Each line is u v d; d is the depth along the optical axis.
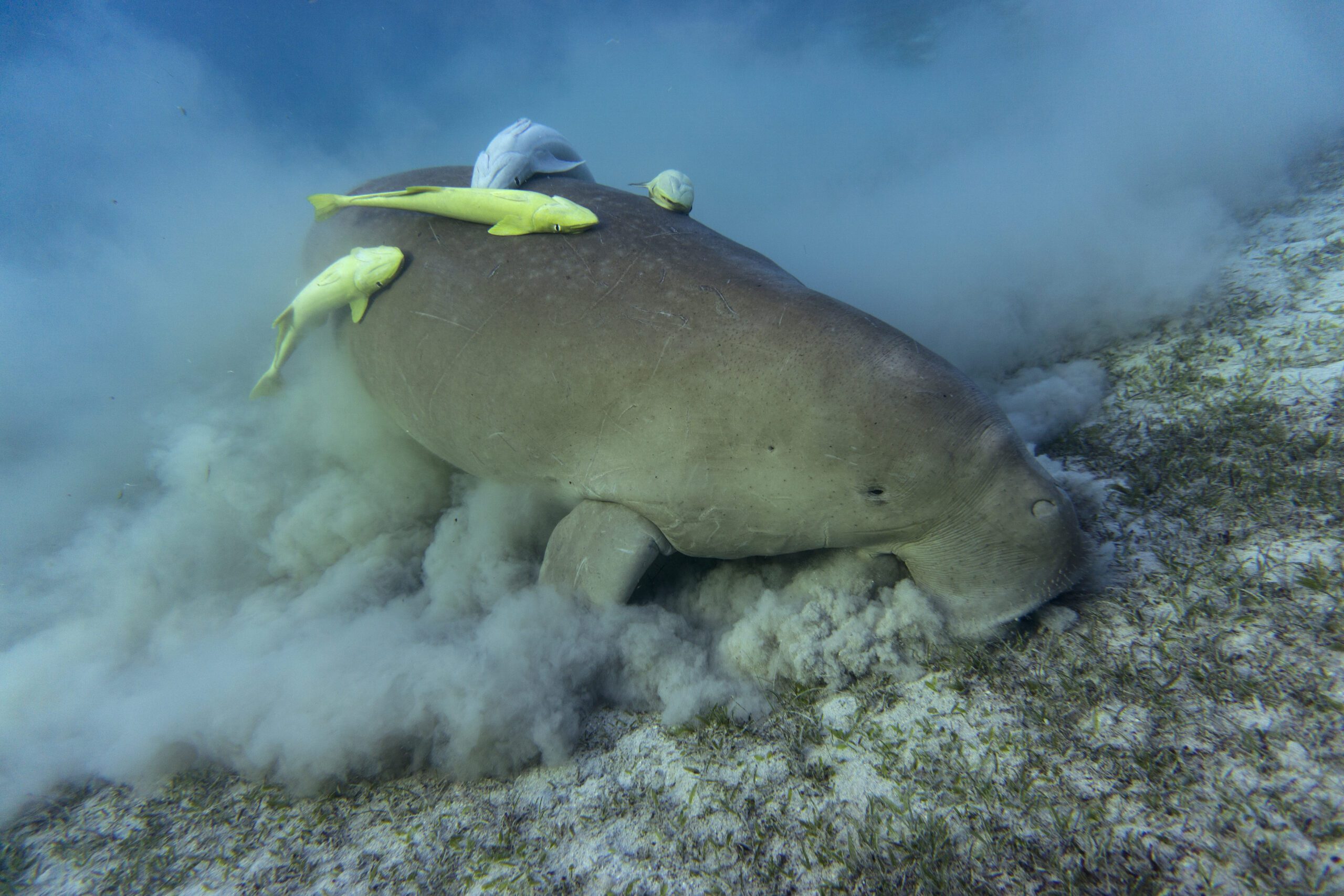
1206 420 3.12
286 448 4.09
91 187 10.23
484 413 2.91
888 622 2.45
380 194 3.86
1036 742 2.04
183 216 9.02
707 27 15.64
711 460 2.49
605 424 2.63
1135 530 2.67
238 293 6.32
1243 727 1.89
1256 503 2.60
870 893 1.79
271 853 2.29
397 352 3.16
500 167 3.44
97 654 3.16
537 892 1.99
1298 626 2.11
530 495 3.11
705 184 9.57
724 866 1.95
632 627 2.61
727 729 2.37
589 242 2.89
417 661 2.57
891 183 8.03
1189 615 2.26
